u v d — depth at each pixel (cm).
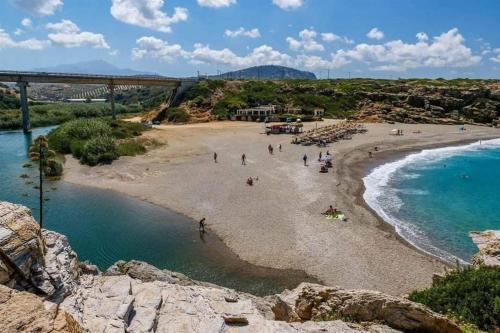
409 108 13725
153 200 4766
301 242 3403
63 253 1272
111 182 5597
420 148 8850
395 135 10306
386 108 13725
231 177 5609
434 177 6178
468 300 1402
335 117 13438
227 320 1214
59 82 11550
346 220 3931
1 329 641
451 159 7769
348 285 2733
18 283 1042
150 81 13300
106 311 1125
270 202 4488
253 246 3366
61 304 1092
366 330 1219
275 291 2689
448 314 1380
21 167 6612
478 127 12325
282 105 13950
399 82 17012
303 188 5056
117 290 1257
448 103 13750
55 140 7625
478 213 4434
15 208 1153
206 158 6912
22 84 10975
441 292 1506
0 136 10344
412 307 1252
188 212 4297
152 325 1123
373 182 5678
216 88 14400
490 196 5162
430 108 13612
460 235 3738
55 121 13288
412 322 1241
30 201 4803
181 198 4769
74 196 4997
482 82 16012
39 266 1099
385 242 3419
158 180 5600
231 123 11944
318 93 15250
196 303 1286
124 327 1065
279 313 1614
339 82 17300
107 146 6844
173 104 13850
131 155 7075
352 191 5094
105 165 6450
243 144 8312
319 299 1480
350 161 7038
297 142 8431
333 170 6203
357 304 1362
